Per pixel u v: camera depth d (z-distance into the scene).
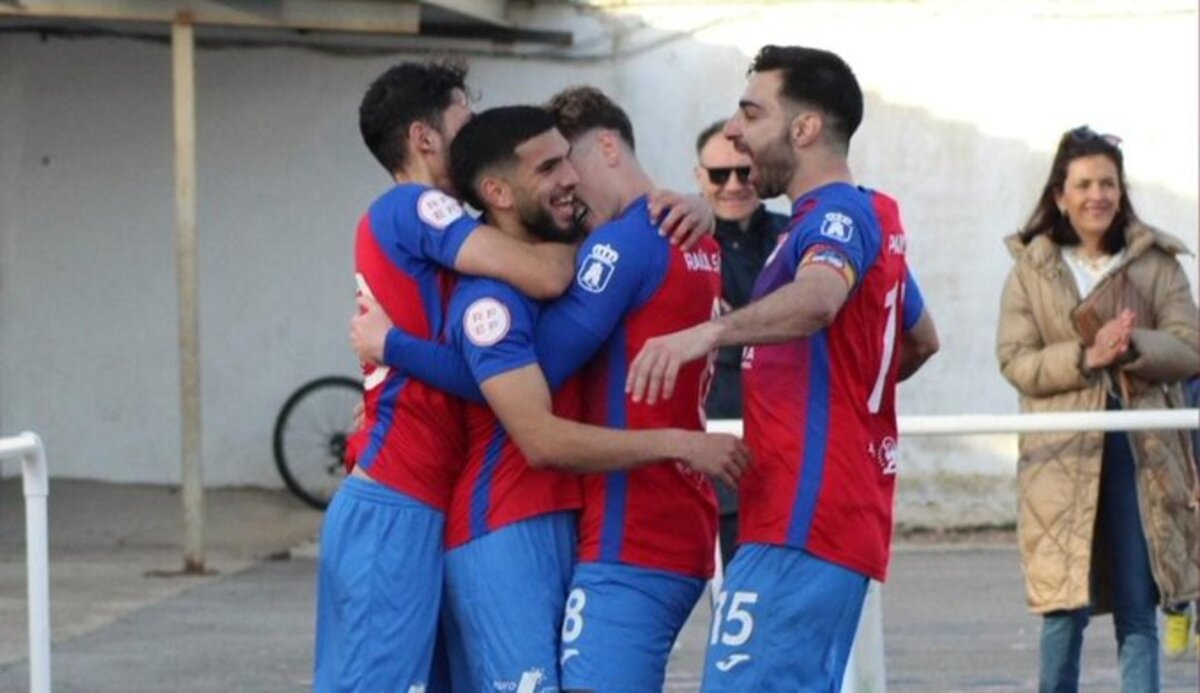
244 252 46.97
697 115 45.12
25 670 29.53
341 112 46.47
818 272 14.55
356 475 16.23
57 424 47.75
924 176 44.59
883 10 44.38
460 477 16.05
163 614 34.72
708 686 15.41
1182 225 44.03
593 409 15.81
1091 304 21.11
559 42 45.31
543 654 15.62
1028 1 44.03
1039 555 20.69
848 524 15.14
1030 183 44.34
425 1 40.31
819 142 15.46
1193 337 21.20
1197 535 20.86
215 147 46.91
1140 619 20.78
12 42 47.34
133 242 47.38
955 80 44.41
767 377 15.34
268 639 32.19
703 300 15.87
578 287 15.48
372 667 15.92
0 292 47.59
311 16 39.78
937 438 44.94
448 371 15.66
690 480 15.92
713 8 44.84
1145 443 20.62
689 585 15.95
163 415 47.66
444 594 16.11
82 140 47.34
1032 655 30.28
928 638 32.03
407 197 15.89
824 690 15.36
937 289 44.75
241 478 47.31
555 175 15.55
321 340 46.88
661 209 15.76
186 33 38.75
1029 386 21.25
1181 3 43.75
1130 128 44.09
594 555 15.72
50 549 42.09
